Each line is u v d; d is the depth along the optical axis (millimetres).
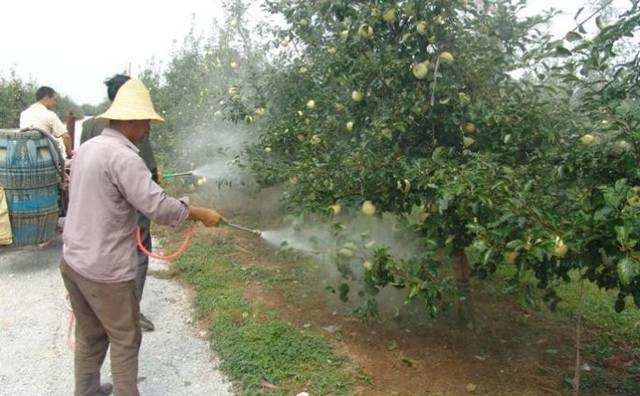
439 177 2873
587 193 2582
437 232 3260
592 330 4125
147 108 2801
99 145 2656
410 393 3238
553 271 2736
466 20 3467
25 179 4676
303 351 3611
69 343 3807
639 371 3529
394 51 3363
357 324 4086
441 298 3227
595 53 2670
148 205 2598
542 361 3652
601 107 2621
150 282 4945
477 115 3279
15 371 3459
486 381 3383
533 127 3301
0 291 4660
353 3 3453
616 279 2549
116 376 2760
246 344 3682
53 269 5215
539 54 3008
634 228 2104
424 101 3316
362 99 3531
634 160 2443
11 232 4750
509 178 2777
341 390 3232
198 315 4273
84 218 2631
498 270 4934
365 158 3213
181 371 3502
